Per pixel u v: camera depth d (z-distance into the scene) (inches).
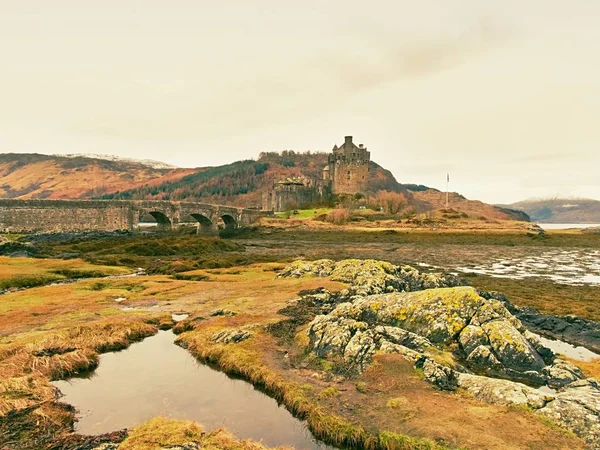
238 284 1547.7
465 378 649.0
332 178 7421.3
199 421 581.6
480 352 756.6
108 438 519.2
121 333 943.7
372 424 543.8
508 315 869.2
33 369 725.9
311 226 5152.6
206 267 2193.7
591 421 506.9
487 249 3580.2
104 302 1264.8
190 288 1488.7
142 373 759.1
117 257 2422.5
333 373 707.4
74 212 3417.8
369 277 1357.0
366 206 6865.2
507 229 4879.4
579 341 994.7
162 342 933.8
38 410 588.1
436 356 743.7
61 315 1083.3
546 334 1049.5
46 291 1427.2
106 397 658.8
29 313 1094.4
